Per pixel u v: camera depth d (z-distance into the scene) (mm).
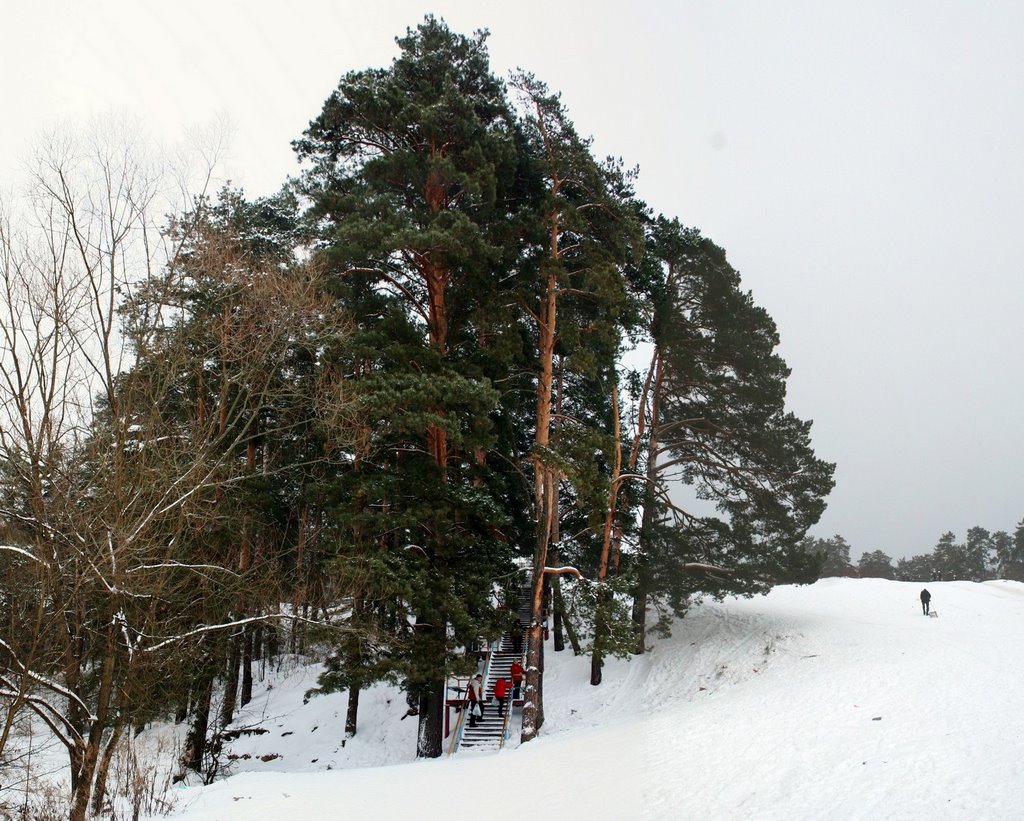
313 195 20938
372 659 17953
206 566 15070
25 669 11797
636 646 20953
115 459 13125
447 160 18844
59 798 14367
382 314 20797
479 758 17969
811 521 25438
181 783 17438
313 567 20109
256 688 31672
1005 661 18938
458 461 22422
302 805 13461
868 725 14570
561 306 23016
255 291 17375
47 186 13609
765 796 11492
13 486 12977
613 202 21125
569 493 28469
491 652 29344
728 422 26672
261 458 24906
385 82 19969
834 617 29047
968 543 101375
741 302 26188
